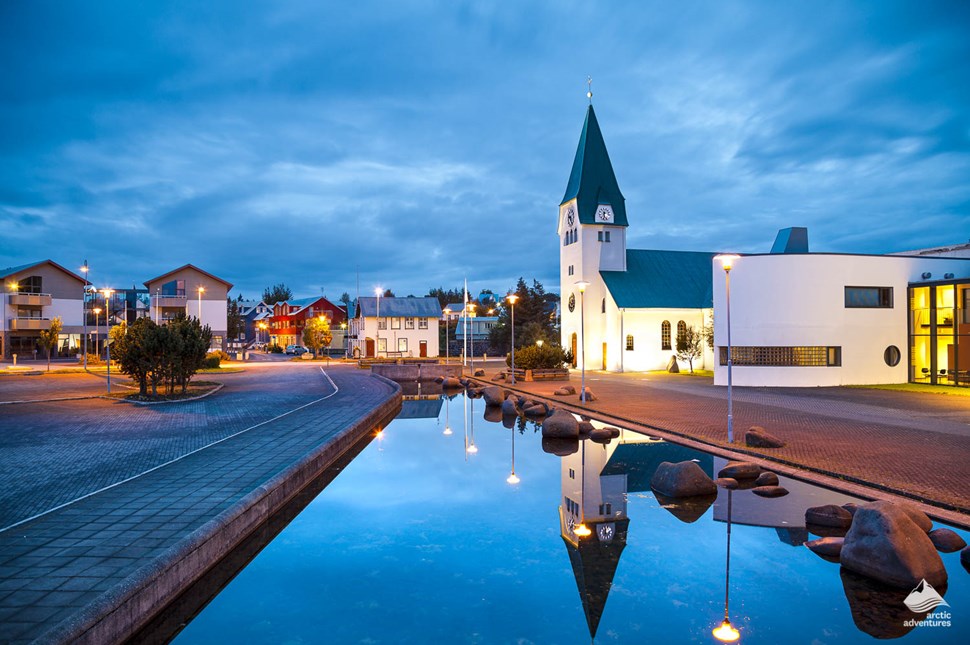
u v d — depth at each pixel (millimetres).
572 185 45375
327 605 7047
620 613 6820
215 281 66438
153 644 6195
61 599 5691
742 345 30219
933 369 29422
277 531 9617
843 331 29703
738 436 16031
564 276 46688
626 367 41188
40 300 61375
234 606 7023
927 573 7293
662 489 11758
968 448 13844
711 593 7320
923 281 30109
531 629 6461
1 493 9758
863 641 6199
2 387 29797
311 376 41156
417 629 6465
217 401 24609
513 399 27047
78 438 15227
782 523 9797
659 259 46000
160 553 6828
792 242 42375
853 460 12695
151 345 24297
